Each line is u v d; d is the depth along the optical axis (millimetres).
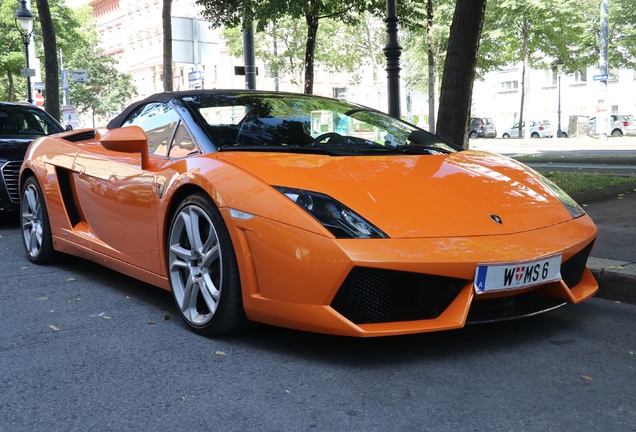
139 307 3670
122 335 3164
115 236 3855
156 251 3428
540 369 2635
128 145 3436
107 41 66750
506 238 2732
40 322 3412
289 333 3125
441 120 7559
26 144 6902
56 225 4598
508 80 51062
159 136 3672
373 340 3004
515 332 3109
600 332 3107
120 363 2781
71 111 23547
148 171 3488
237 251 2820
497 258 2631
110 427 2176
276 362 2746
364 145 3561
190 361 2779
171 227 3244
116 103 50938
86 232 4258
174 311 3574
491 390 2426
